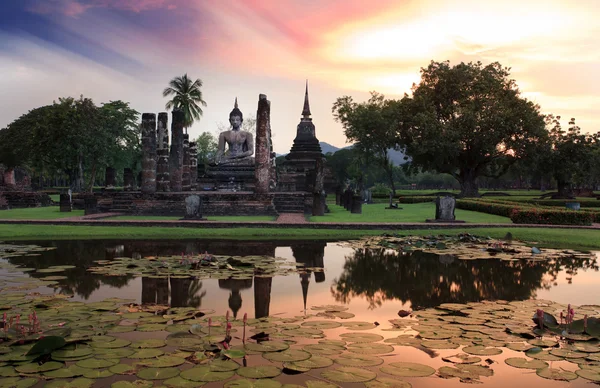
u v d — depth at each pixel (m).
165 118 25.81
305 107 55.97
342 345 5.52
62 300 7.68
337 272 10.53
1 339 5.55
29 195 33.94
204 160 77.19
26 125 59.91
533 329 6.18
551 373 4.76
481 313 7.05
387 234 16.81
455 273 10.53
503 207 22.84
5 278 9.45
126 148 61.16
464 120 40.81
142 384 4.40
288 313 7.11
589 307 7.47
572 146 45.34
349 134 49.19
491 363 5.14
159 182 25.58
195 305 7.56
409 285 9.26
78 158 48.16
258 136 23.08
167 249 13.70
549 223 19.34
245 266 10.90
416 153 45.38
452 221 19.36
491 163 46.41
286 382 4.49
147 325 6.23
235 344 5.53
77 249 13.61
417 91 45.28
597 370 4.83
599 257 12.82
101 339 5.66
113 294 8.21
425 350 5.55
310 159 54.06
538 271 10.80
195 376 4.58
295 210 24.17
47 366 4.79
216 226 18.00
